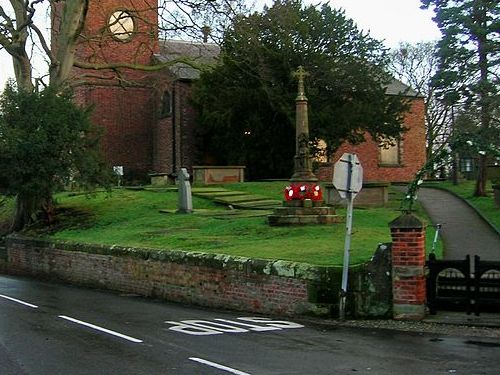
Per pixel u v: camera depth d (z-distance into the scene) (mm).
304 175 20344
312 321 11445
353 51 36188
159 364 8031
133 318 12031
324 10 35906
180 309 13445
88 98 42344
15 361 8242
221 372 7602
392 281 11375
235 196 28625
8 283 19609
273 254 14039
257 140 36625
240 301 13219
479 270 11141
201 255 14320
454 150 12391
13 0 25922
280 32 33812
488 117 25656
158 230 21156
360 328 10664
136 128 44344
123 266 17156
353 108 34562
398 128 37000
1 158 22297
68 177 23391
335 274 11680
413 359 8273
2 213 31016
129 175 43625
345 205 26219
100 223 24469
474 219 22578
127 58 41906
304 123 20625
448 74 28906
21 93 23312
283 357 8438
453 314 11289
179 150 41594
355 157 11672
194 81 38844
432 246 15547
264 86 29953
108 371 7668
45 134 22516
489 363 8008
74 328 10812
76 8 25859
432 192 33750
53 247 20938
